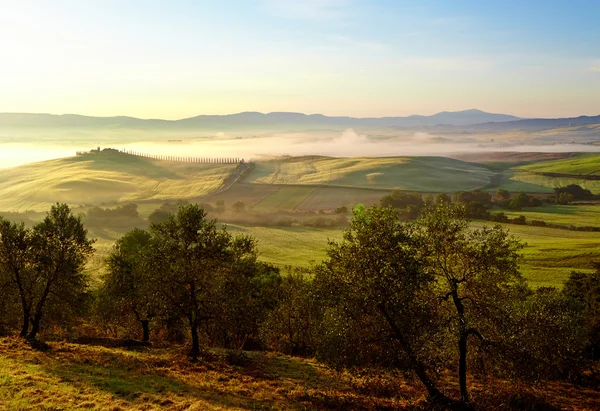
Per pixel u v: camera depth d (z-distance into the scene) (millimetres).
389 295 30844
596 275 76000
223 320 41656
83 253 47281
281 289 64062
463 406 30938
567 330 33562
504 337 31141
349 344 31469
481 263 31875
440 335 30875
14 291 46062
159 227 41938
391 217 33375
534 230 170125
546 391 39750
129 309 49906
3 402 23859
